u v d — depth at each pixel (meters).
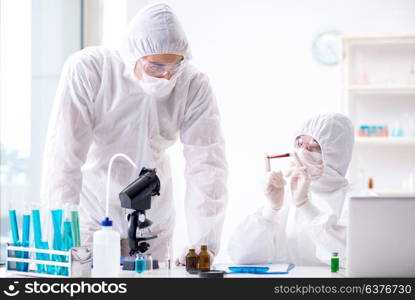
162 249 2.51
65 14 3.81
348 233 1.73
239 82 4.80
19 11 3.25
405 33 4.73
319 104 4.75
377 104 4.72
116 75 2.31
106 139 2.35
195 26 4.83
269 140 4.75
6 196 3.11
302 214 2.32
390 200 1.71
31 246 1.92
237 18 4.82
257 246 2.29
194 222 2.30
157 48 2.15
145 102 2.33
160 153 2.45
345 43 4.61
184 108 2.39
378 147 4.69
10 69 3.15
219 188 2.31
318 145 2.51
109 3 4.09
